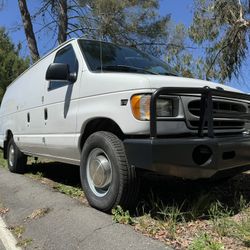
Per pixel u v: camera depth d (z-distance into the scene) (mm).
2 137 9648
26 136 7602
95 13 18422
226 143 4355
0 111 10242
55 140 6109
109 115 4715
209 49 14992
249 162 4734
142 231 4164
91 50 5727
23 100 7926
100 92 4953
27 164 9047
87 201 5320
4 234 4820
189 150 4219
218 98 4738
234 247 3709
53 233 4547
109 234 4137
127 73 5059
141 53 6273
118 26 18844
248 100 4938
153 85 4441
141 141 4273
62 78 5574
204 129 4477
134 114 4414
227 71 14805
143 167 4238
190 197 5305
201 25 14883
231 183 6125
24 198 6203
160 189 5754
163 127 4352
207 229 4160
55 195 5879
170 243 3850
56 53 6531
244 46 14633
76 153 5652
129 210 4648
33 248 4320
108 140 4648
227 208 4719
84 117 5207
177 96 4484
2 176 8508
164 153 4137
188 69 14711
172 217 4355
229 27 14672
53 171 8508
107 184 4730
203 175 4359
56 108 6098
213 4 14672
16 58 18812
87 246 4051
